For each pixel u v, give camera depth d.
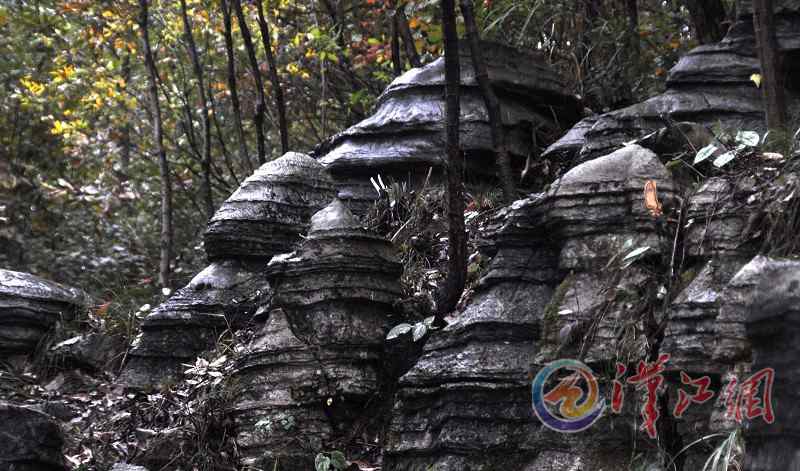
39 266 9.73
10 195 10.12
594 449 3.42
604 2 7.44
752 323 2.58
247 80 9.98
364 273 4.33
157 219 10.77
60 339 5.47
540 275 3.80
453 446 3.63
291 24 9.67
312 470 4.07
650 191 3.53
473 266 4.58
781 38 5.21
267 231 5.30
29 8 9.95
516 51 6.00
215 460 4.27
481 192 5.52
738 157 3.72
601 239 3.59
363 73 9.68
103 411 4.90
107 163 10.41
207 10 9.37
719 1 6.10
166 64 10.72
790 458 2.42
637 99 7.02
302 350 4.23
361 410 4.23
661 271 3.50
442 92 5.80
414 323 4.35
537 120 5.86
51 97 9.95
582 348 3.48
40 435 3.67
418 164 5.63
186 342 5.10
